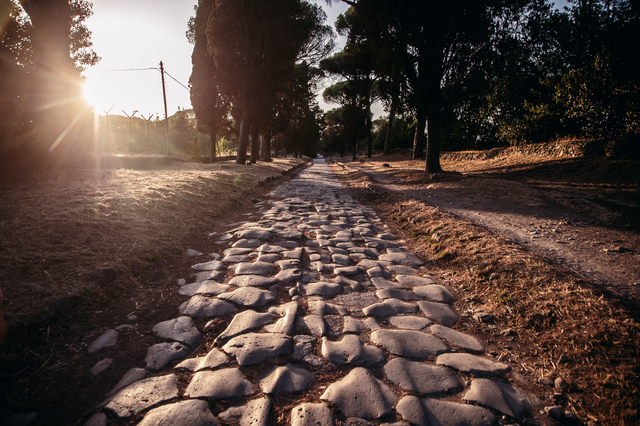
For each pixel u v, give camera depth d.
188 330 2.54
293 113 31.50
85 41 8.79
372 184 12.16
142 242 4.04
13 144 7.09
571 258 4.00
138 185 6.45
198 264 4.00
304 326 2.64
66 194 5.04
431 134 12.89
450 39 11.74
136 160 11.38
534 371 2.23
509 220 5.96
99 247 3.53
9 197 4.60
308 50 22.22
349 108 35.56
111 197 5.18
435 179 11.68
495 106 18.78
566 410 1.86
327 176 18.83
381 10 11.44
